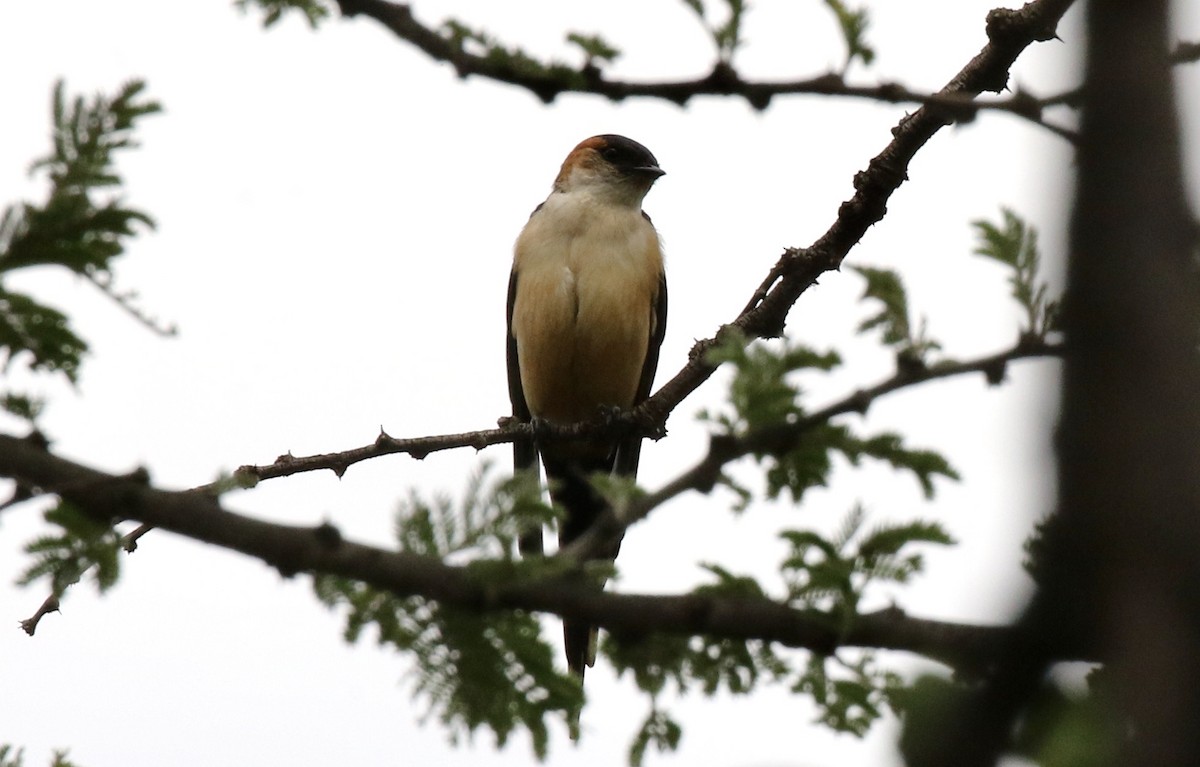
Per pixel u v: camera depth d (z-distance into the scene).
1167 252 3.60
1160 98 3.68
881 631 5.05
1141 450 3.44
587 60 6.09
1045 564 3.77
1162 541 3.34
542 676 5.58
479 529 5.36
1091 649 3.75
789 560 5.44
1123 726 3.36
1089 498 3.51
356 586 5.50
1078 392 3.60
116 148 5.46
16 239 5.33
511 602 5.12
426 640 5.57
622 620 5.14
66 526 5.45
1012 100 5.64
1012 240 5.77
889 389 5.69
